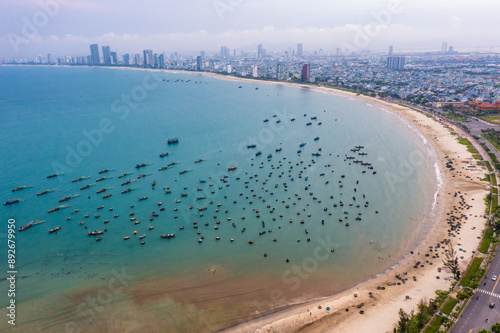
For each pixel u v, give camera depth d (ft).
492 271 453.99
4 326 398.42
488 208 629.51
